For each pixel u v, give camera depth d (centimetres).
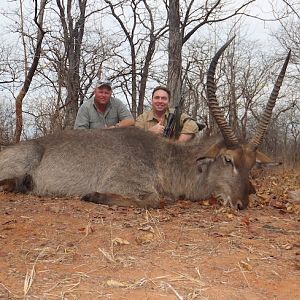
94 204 264
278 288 150
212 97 277
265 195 349
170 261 169
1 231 202
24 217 224
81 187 292
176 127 346
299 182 478
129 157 289
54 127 523
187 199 299
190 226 221
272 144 868
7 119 599
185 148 303
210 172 288
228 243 194
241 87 828
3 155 305
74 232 202
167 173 294
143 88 742
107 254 171
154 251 180
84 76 622
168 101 369
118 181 284
